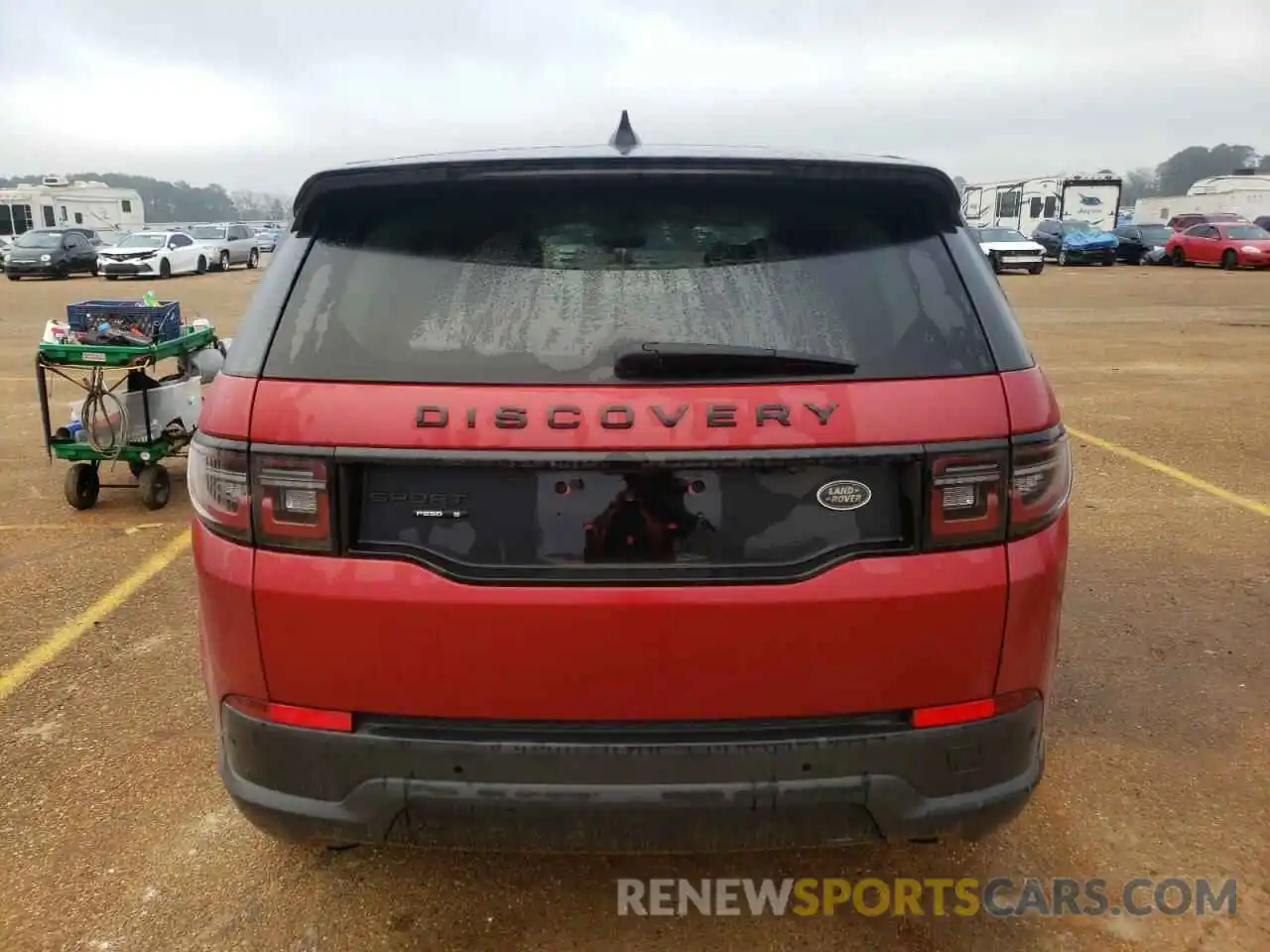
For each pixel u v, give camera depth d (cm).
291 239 236
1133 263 3491
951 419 211
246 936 263
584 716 214
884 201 232
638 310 217
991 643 218
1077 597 485
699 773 212
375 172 228
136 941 261
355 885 283
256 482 214
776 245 226
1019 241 3027
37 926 266
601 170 225
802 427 207
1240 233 3169
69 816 313
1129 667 412
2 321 1841
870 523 213
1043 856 296
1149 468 734
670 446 206
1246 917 270
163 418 640
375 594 210
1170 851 297
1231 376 1163
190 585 505
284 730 221
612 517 211
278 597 214
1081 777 334
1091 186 4091
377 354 215
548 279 222
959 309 221
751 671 212
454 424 208
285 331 221
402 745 214
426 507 213
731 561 212
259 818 226
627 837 217
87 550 561
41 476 727
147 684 399
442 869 290
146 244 3016
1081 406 982
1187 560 535
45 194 4353
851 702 215
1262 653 425
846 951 259
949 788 221
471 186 229
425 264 226
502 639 210
